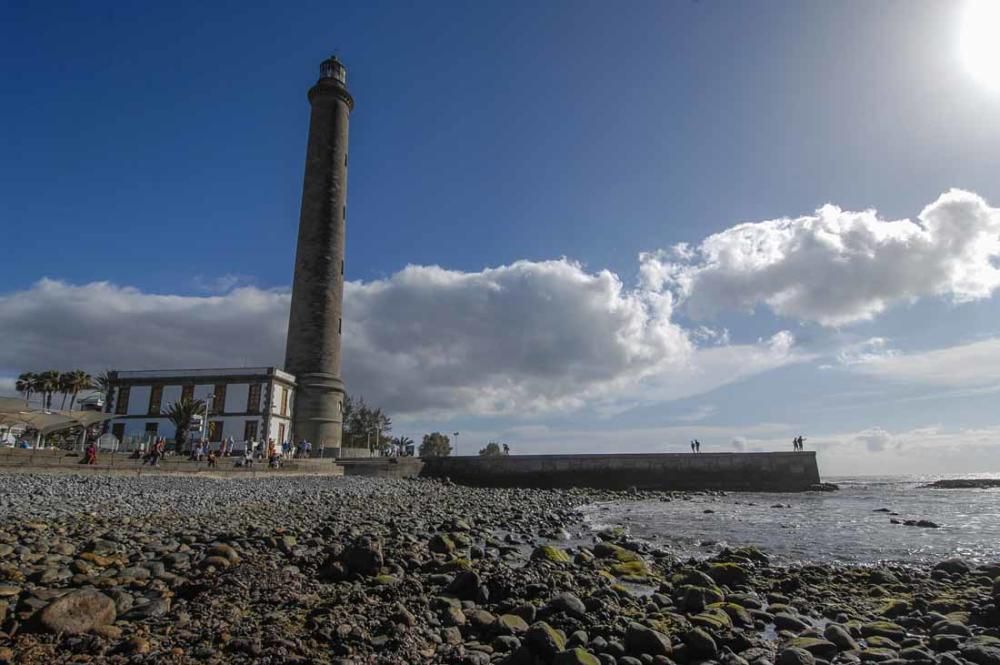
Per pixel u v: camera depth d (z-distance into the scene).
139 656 5.84
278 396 46.56
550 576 10.02
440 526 16.53
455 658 6.42
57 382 72.12
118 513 15.62
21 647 5.85
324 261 50.38
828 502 36.44
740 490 46.34
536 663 6.44
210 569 9.08
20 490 18.30
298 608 7.52
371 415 87.25
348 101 55.34
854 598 10.34
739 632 7.83
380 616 7.39
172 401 47.09
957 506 34.53
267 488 26.47
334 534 13.27
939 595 10.23
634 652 7.02
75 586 8.05
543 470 46.88
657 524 22.42
